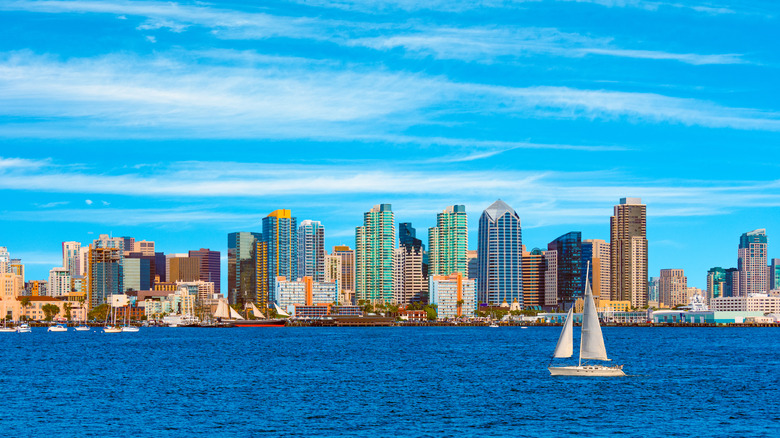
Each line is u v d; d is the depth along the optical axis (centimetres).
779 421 12794
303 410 13938
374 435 11819
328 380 18700
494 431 12088
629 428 12262
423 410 13888
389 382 18188
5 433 11962
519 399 15012
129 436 11744
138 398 15425
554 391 15938
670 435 11762
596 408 13962
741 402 14662
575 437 11669
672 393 15712
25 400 15200
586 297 17112
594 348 17062
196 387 17225
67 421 12875
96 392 16388
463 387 17012
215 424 12619
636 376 18512
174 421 12875
